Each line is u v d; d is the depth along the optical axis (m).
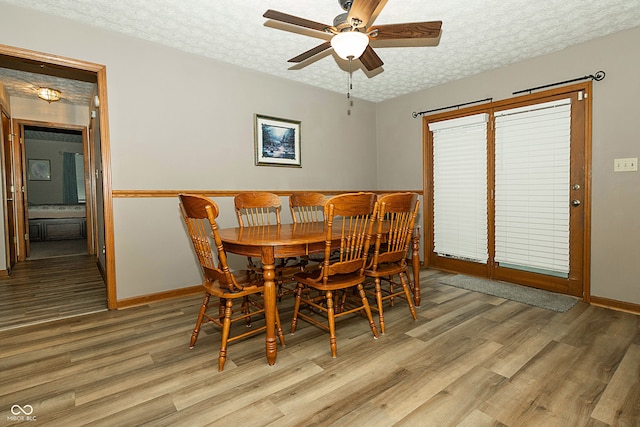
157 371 1.77
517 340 2.10
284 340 2.09
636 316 2.50
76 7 2.34
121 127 2.76
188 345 2.07
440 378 1.68
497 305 2.76
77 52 2.55
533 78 3.15
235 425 1.35
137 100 2.83
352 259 2.07
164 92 2.96
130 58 2.78
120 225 2.78
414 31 1.98
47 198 7.84
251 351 1.99
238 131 3.42
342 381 1.66
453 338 2.14
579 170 2.91
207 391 1.58
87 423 1.37
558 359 1.86
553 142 3.05
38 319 2.52
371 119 4.70
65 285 3.49
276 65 3.38
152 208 2.94
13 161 4.79
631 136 2.60
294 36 2.73
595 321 2.41
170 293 3.03
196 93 3.14
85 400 1.52
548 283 3.15
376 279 2.24
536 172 3.18
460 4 2.25
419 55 3.09
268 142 3.65
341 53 2.03
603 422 1.35
